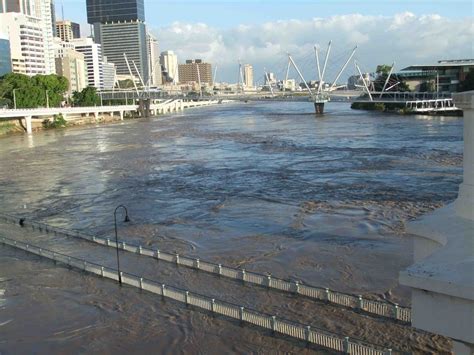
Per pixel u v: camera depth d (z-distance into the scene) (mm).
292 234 51188
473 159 11555
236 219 58188
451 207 12883
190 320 32719
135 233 54312
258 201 66938
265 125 190875
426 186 71562
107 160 110938
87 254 47438
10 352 30234
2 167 105500
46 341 31344
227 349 28984
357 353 26812
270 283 37094
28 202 72438
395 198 65000
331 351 27656
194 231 54000
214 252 46656
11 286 40125
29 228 58031
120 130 191750
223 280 39125
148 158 112000
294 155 108375
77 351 30016
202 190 75812
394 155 101375
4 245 51125
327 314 32281
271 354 27969
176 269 42125
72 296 37656
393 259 42344
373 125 170250
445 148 107875
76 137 167500
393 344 28219
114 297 37062
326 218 56750
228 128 183750
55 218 62875
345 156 103500
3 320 34312
